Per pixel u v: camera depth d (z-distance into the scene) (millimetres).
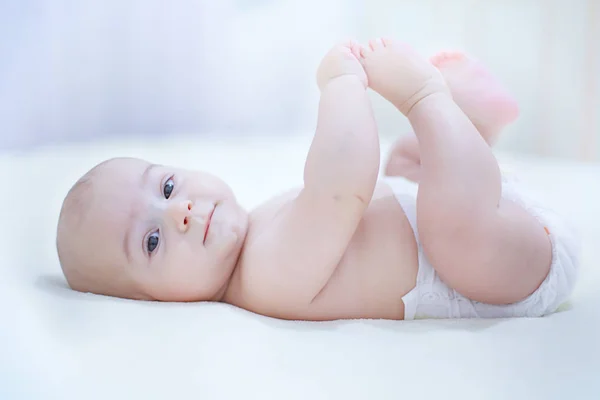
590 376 816
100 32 2609
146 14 2648
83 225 1080
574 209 1601
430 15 2717
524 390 788
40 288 1065
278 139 2695
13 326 897
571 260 1054
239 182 1829
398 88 1037
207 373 809
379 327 964
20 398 756
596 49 2625
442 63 1239
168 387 782
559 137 2684
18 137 2549
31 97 2549
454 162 977
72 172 2023
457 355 869
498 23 2680
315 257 982
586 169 2088
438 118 1007
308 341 902
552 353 874
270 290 1021
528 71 2676
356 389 789
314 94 2811
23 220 1574
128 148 2391
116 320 930
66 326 913
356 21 2762
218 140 2678
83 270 1094
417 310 1051
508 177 1268
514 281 1007
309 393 779
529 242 1004
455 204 966
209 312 972
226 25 2736
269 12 2762
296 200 1009
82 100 2625
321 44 2779
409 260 1052
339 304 1039
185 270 1049
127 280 1074
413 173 1269
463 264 988
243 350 863
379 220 1080
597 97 2645
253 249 1059
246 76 2779
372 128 985
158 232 1065
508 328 958
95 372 806
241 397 769
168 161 2115
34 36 2516
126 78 2670
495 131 1233
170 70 2713
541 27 2654
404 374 822
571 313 1024
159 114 2736
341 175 952
